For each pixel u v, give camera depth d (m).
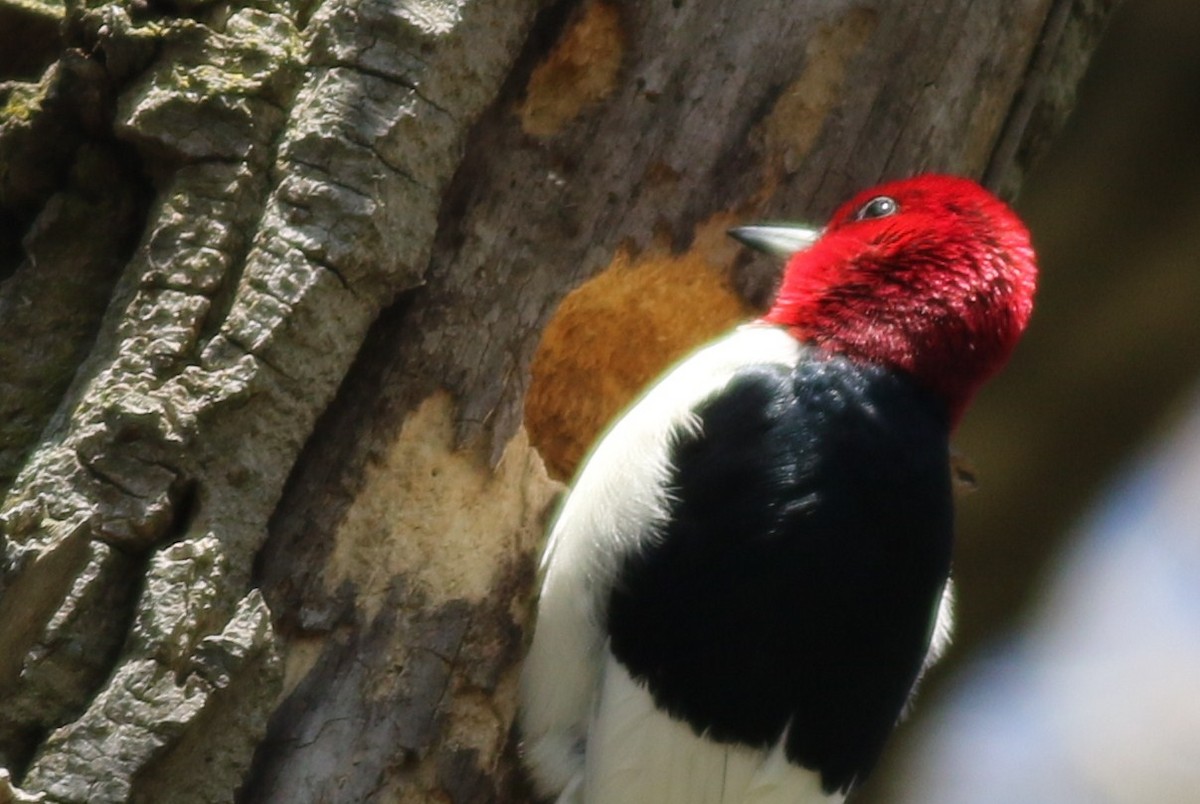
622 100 8.18
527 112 7.93
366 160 7.07
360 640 7.18
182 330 6.73
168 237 6.86
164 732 6.24
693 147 8.31
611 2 8.14
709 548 7.63
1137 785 14.12
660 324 8.96
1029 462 13.70
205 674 6.42
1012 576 14.02
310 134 7.04
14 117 7.26
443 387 7.56
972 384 8.62
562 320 8.62
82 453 6.50
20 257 7.48
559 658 7.79
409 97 7.20
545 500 7.96
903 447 7.97
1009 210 8.73
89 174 7.23
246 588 6.73
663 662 7.58
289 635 7.04
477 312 7.68
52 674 6.27
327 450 7.24
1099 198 13.13
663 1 8.25
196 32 7.11
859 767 7.74
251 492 6.79
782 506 7.64
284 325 6.85
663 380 8.40
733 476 7.74
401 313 7.50
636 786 7.54
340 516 7.21
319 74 7.17
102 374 6.67
